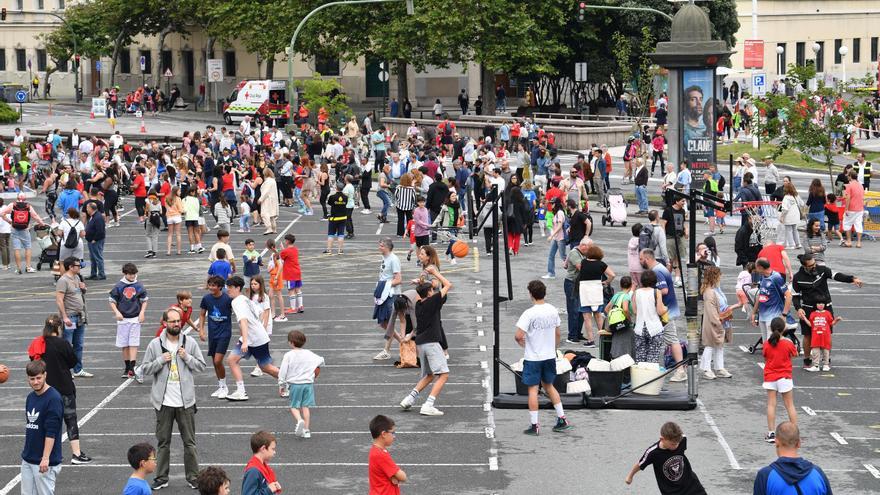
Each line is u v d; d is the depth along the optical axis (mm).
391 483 19375
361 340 34656
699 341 29641
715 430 25672
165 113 116500
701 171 57562
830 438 25250
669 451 19219
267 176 53656
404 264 45812
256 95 103250
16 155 77750
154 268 46875
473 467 23672
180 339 22906
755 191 48594
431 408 27109
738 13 113562
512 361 31609
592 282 31984
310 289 42125
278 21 100375
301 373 25625
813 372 30266
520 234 49062
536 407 25422
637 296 27781
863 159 54719
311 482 23062
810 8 120250
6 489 22969
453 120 98500
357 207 61594
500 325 35750
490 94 101000
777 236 47875
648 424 26078
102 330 36812
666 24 97188
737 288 32188
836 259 44906
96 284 43906
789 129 55969
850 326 35156
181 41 128500
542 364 25328
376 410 27688
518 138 81812
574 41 100938
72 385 24297
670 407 26859
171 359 22766
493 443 25094
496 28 96250
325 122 86375
